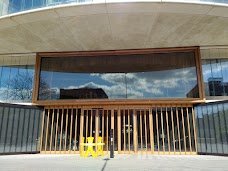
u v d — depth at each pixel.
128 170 6.18
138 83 13.05
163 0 9.09
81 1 9.45
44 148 12.73
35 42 12.70
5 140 11.59
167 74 13.03
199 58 12.88
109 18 10.16
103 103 12.78
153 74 13.11
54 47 13.34
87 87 13.32
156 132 12.41
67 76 13.71
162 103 12.62
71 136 12.81
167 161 8.47
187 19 10.21
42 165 7.34
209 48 13.34
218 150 10.95
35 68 13.95
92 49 13.52
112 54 13.69
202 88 12.38
